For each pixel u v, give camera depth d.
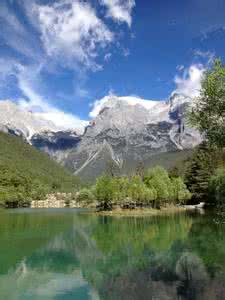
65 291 33.41
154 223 90.44
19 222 101.44
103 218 113.50
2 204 192.12
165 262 43.78
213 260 43.88
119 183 152.38
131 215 121.81
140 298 30.42
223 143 28.19
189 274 37.56
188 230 73.44
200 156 152.50
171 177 171.75
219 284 33.66
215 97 28.02
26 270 41.72
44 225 92.19
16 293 32.94
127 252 51.84
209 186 113.12
